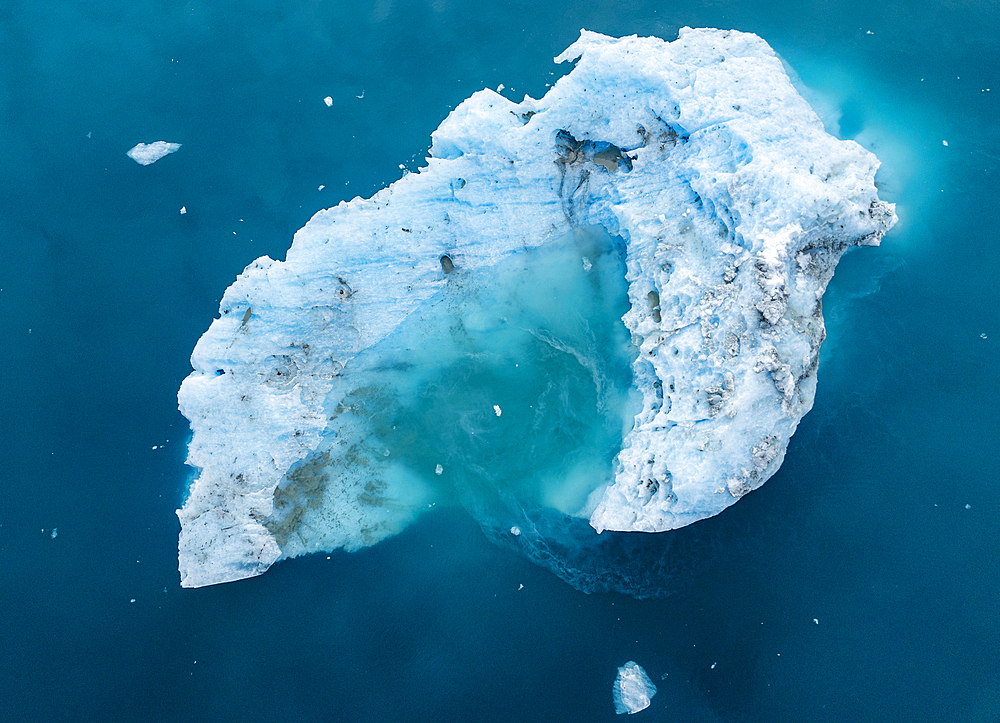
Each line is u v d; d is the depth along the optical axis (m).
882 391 15.79
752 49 17.27
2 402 16.56
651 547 15.05
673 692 13.88
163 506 15.68
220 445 15.74
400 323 16.88
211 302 17.34
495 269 17.16
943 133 18.08
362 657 14.43
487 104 17.00
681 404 14.98
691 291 15.32
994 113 18.22
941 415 15.50
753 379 14.28
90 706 14.12
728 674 13.90
